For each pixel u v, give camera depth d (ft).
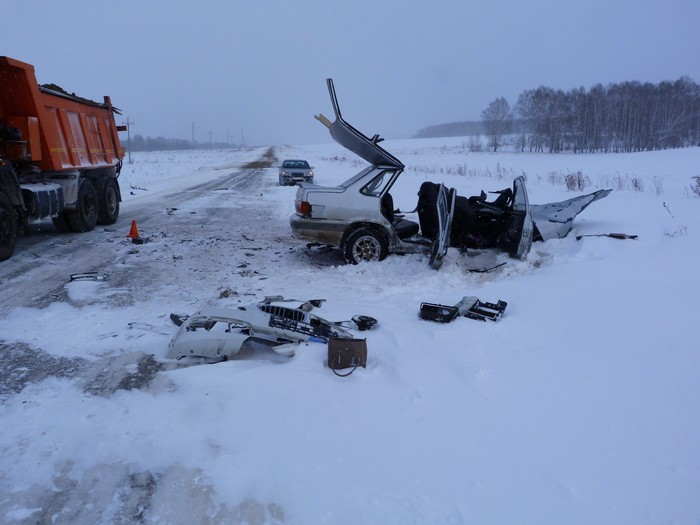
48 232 38.81
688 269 21.27
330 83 26.53
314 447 10.72
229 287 23.54
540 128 303.48
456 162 165.37
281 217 49.67
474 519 8.75
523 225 25.76
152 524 8.69
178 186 90.17
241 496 9.30
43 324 18.22
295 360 14.79
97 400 12.67
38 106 31.76
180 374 13.96
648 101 279.49
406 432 11.33
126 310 19.97
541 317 17.74
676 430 11.00
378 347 15.62
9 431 11.25
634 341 15.14
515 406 12.39
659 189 49.98
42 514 8.87
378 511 8.91
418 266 26.63
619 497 9.20
